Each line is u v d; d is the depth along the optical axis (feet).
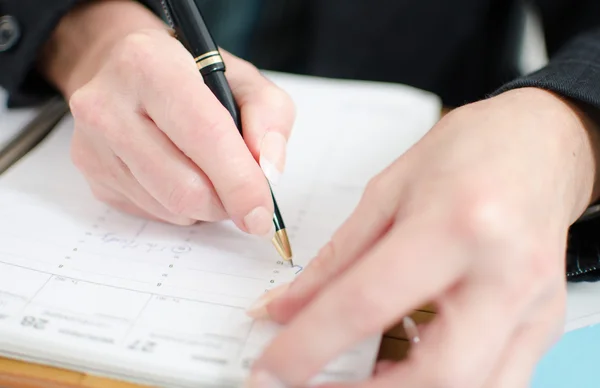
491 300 0.71
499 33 2.26
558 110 1.03
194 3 1.20
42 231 1.17
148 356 0.88
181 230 1.19
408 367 0.72
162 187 1.10
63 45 1.63
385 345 0.90
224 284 1.03
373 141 1.53
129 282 1.03
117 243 1.15
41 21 1.57
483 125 0.91
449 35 2.40
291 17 2.58
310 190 1.33
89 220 1.22
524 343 0.77
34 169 1.39
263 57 2.54
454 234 0.71
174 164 1.08
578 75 1.15
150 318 0.95
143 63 1.12
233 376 0.84
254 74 1.33
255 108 1.18
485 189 0.76
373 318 0.70
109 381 0.89
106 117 1.13
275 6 2.51
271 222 1.05
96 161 1.20
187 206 1.09
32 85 1.68
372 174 1.39
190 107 1.05
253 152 1.14
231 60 1.38
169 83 1.08
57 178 1.37
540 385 0.94
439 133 0.92
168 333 0.92
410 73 2.50
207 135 1.04
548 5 2.24
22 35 1.61
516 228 0.73
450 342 0.70
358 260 0.81
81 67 1.52
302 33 2.63
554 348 1.00
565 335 1.02
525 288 0.72
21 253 1.10
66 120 1.61
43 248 1.12
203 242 1.15
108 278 1.04
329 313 0.71
